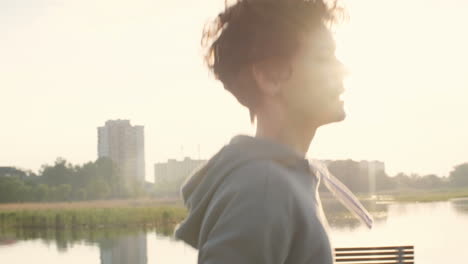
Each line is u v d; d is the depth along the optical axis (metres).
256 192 0.59
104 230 33.88
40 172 121.94
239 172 0.63
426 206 55.72
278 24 0.69
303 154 0.69
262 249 0.57
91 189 105.38
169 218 40.06
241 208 0.59
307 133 0.72
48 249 23.12
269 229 0.58
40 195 95.44
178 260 18.08
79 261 19.38
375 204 66.50
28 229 36.47
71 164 121.44
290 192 0.61
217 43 0.74
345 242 20.06
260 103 0.72
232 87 0.73
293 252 0.61
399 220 32.72
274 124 0.71
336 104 0.70
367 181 108.31
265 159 0.64
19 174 123.06
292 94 0.70
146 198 107.75
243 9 0.71
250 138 0.66
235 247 0.57
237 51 0.70
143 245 23.22
